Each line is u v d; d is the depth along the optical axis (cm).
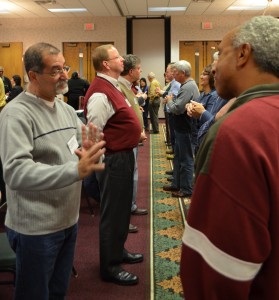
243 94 81
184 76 377
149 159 608
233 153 70
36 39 1135
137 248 287
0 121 135
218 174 71
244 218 68
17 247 142
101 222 236
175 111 382
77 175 121
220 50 90
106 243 235
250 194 68
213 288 71
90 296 225
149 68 1166
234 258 68
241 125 72
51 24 1126
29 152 130
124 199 231
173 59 1128
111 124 221
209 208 72
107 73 226
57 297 162
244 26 85
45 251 141
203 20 1104
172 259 268
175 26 1112
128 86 289
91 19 1119
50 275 148
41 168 125
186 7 974
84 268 260
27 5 931
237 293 69
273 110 75
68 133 151
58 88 142
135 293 227
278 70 81
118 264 241
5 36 1135
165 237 306
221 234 69
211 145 75
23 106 136
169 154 621
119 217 232
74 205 150
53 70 138
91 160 121
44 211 139
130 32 1148
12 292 232
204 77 315
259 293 74
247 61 83
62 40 1131
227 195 69
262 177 69
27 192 137
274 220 70
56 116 147
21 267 142
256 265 69
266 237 69
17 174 125
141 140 276
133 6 957
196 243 75
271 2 899
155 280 241
